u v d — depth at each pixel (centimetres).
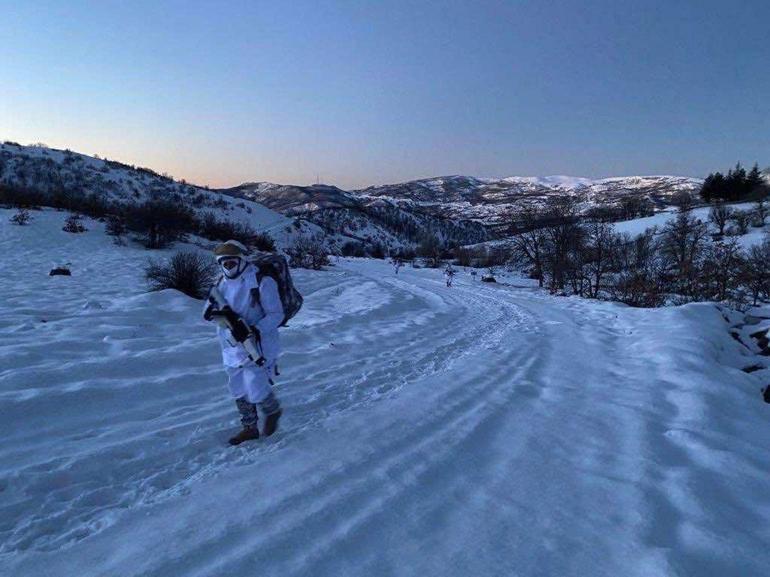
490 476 346
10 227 2938
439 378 619
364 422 445
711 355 759
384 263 6456
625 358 786
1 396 421
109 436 387
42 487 302
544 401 539
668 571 235
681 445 424
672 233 4216
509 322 1210
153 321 963
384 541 258
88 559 233
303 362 667
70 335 716
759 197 6438
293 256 4109
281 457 362
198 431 405
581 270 3048
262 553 242
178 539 252
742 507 321
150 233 3023
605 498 317
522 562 245
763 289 2181
